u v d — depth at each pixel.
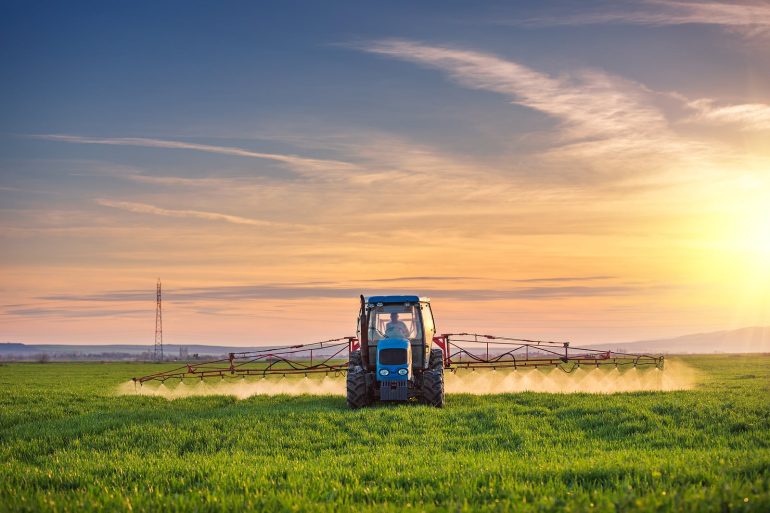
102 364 98.06
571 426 17.28
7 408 24.83
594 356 29.41
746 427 16.14
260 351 28.64
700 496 7.89
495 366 28.11
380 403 22.73
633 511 7.54
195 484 10.61
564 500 8.51
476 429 17.12
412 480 10.41
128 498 9.06
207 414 20.69
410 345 21.62
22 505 8.81
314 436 16.31
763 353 129.00
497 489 9.41
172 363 104.81
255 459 13.38
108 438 16.39
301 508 8.52
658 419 17.50
